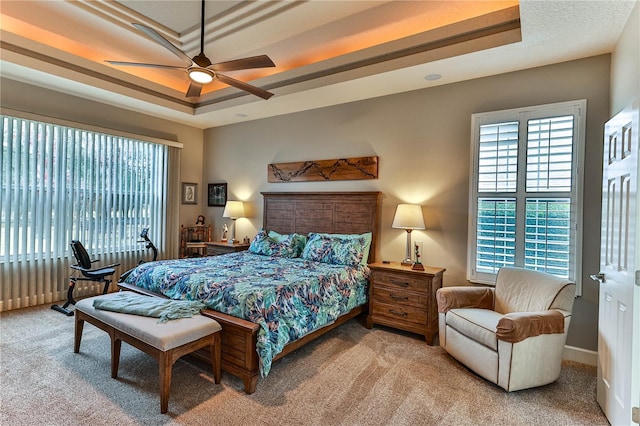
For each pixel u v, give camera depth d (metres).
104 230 4.80
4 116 3.84
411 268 3.52
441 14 3.07
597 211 2.90
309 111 4.83
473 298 3.05
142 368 2.66
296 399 2.28
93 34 3.72
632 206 1.83
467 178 3.55
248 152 5.54
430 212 3.79
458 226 3.61
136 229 5.17
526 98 3.23
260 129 5.39
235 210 5.28
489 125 3.40
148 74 4.70
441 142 3.72
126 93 4.38
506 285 3.04
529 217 3.19
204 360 2.68
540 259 3.13
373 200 4.16
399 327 3.46
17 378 2.46
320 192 4.62
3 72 3.63
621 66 2.52
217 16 3.41
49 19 3.43
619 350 1.96
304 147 4.89
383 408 2.20
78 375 2.52
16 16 3.31
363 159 4.25
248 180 5.54
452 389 2.45
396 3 3.08
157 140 5.30
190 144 5.91
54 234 4.32
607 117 2.86
